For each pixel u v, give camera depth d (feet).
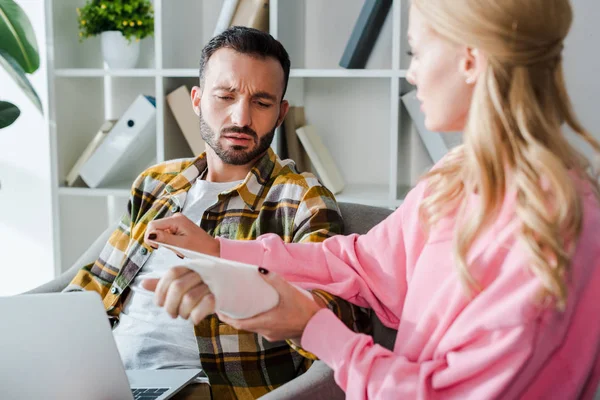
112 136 7.68
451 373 2.80
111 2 7.66
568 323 2.82
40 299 3.25
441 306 3.06
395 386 2.85
